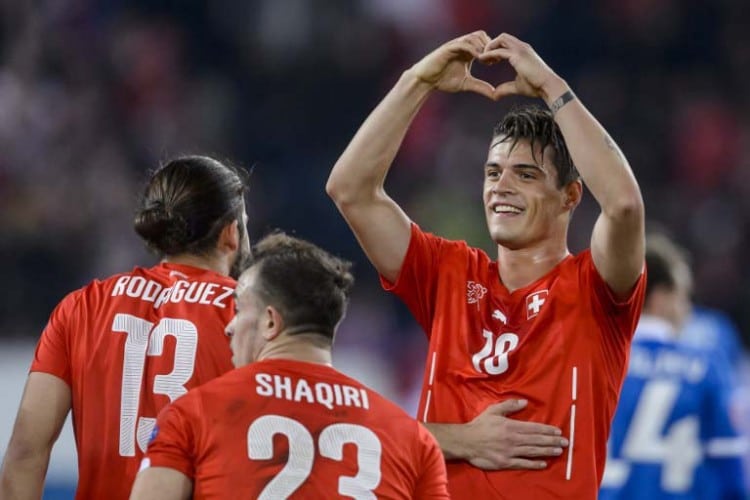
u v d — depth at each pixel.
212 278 14.98
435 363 15.35
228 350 14.50
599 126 14.73
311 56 54.75
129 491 14.31
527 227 15.20
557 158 15.27
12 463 14.59
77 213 44.06
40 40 49.75
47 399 14.71
